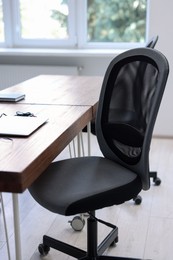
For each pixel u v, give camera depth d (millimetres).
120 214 2621
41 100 2281
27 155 1402
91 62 4301
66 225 2490
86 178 1740
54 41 4473
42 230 2434
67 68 4215
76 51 4227
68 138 1746
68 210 1538
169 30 3852
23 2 4441
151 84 1682
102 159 1976
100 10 4336
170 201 2787
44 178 1763
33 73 4297
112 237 2150
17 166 1299
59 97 2357
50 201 1583
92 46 4422
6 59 4449
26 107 2111
